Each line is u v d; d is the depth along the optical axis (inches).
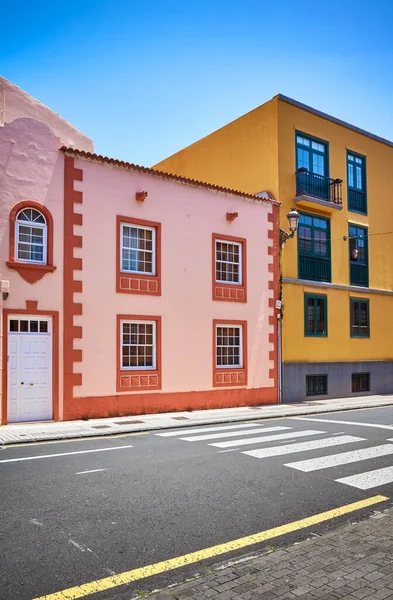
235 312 667.4
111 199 558.9
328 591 142.4
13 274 484.7
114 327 549.6
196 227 634.8
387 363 893.2
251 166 788.0
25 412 487.2
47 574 155.2
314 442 370.9
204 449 346.0
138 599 141.1
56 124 559.2
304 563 162.2
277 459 312.5
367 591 141.9
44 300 501.7
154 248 596.4
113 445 369.7
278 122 750.5
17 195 492.1
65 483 254.7
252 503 226.1
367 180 891.4
